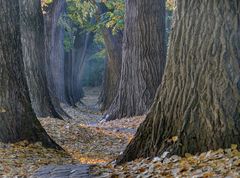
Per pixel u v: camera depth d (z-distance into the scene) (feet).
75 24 143.74
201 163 23.65
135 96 71.77
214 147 25.43
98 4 114.01
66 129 52.90
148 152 27.86
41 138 39.73
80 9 110.73
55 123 55.01
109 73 113.80
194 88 26.58
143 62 71.15
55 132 51.13
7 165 31.53
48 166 29.19
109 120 73.77
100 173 25.45
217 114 25.79
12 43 39.32
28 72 65.67
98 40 150.00
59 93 119.85
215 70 26.08
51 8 92.99
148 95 70.59
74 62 145.07
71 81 141.79
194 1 26.86
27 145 38.45
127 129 61.41
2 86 38.86
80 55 146.92
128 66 72.74
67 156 39.19
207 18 26.40
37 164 32.78
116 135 55.98
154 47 70.90
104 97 115.55
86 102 162.71
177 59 27.48
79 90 162.09
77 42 145.89
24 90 39.99
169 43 28.19
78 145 48.29
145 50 70.90
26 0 65.31
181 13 27.48
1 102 38.78
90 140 51.70
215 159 23.89
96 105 139.95
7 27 38.99
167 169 23.85
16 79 39.42
